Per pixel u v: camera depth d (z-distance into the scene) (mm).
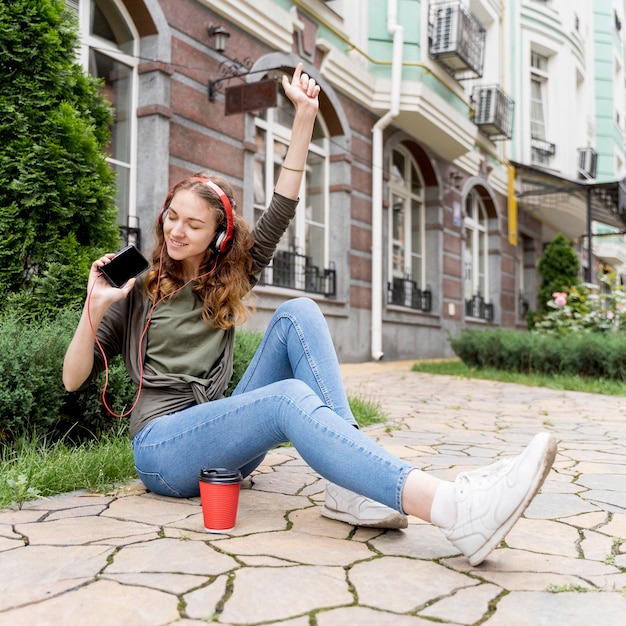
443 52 10742
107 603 1430
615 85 24344
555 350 8602
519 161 16266
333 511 2092
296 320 2109
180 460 2078
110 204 3906
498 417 5262
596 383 7828
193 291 2201
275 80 6957
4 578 1570
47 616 1363
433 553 1828
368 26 10469
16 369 2771
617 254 24703
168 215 2098
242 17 7871
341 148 9953
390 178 11117
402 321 11484
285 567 1674
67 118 3701
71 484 2447
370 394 6492
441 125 11164
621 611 1452
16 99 3697
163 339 2172
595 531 2133
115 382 3195
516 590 1574
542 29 16797
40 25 3734
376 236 10555
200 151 7418
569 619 1406
